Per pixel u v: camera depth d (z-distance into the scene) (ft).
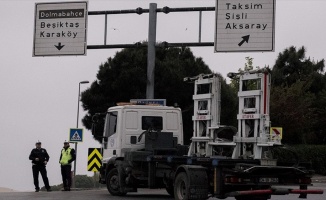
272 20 135.13
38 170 151.53
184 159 108.06
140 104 130.72
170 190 121.29
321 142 308.19
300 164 103.09
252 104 103.19
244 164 98.32
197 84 114.42
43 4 148.56
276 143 100.68
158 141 121.49
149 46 144.56
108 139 129.90
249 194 97.40
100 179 132.77
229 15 137.08
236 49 136.26
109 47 146.20
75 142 182.09
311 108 296.51
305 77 332.39
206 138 110.63
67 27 147.33
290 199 124.06
